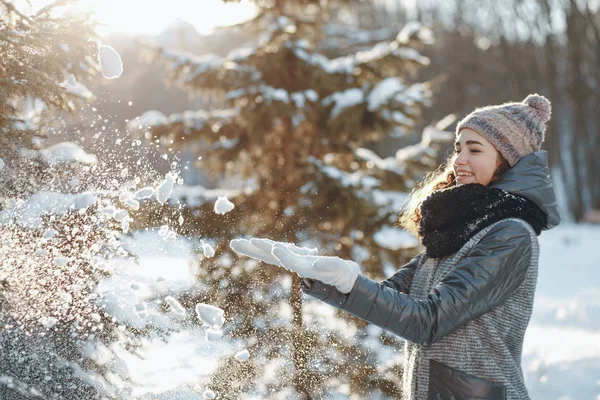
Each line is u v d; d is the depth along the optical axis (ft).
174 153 7.03
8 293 6.33
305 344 10.41
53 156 6.73
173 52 17.65
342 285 5.45
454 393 5.79
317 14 18.92
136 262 7.00
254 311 10.24
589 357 18.06
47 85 6.59
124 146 6.97
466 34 106.22
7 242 6.34
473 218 6.00
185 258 7.52
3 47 6.15
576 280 40.27
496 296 5.68
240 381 8.16
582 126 96.22
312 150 17.31
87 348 6.57
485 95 104.53
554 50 98.22
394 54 17.54
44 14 6.56
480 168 6.37
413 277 6.64
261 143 16.75
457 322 5.58
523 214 5.97
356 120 16.34
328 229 15.46
